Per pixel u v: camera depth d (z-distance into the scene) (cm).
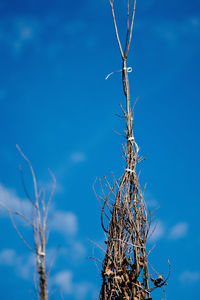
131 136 436
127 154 428
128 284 372
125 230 392
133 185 411
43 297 307
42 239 321
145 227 394
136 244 386
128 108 447
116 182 412
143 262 382
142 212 399
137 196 407
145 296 376
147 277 379
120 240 383
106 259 383
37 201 324
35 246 318
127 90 454
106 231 396
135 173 418
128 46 466
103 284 376
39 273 313
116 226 393
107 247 388
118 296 368
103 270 380
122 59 465
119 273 374
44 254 319
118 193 405
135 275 373
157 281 380
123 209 397
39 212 324
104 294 371
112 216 397
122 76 461
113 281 373
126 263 380
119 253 381
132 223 392
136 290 372
